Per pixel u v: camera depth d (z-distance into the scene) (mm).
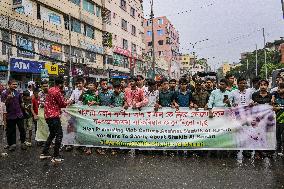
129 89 8750
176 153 8367
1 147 9055
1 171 6680
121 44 45250
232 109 8109
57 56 29266
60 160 7457
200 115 8234
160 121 8414
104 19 39531
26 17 25219
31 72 24375
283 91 7949
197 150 8477
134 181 5875
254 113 8023
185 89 8516
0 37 22250
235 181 5793
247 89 8242
